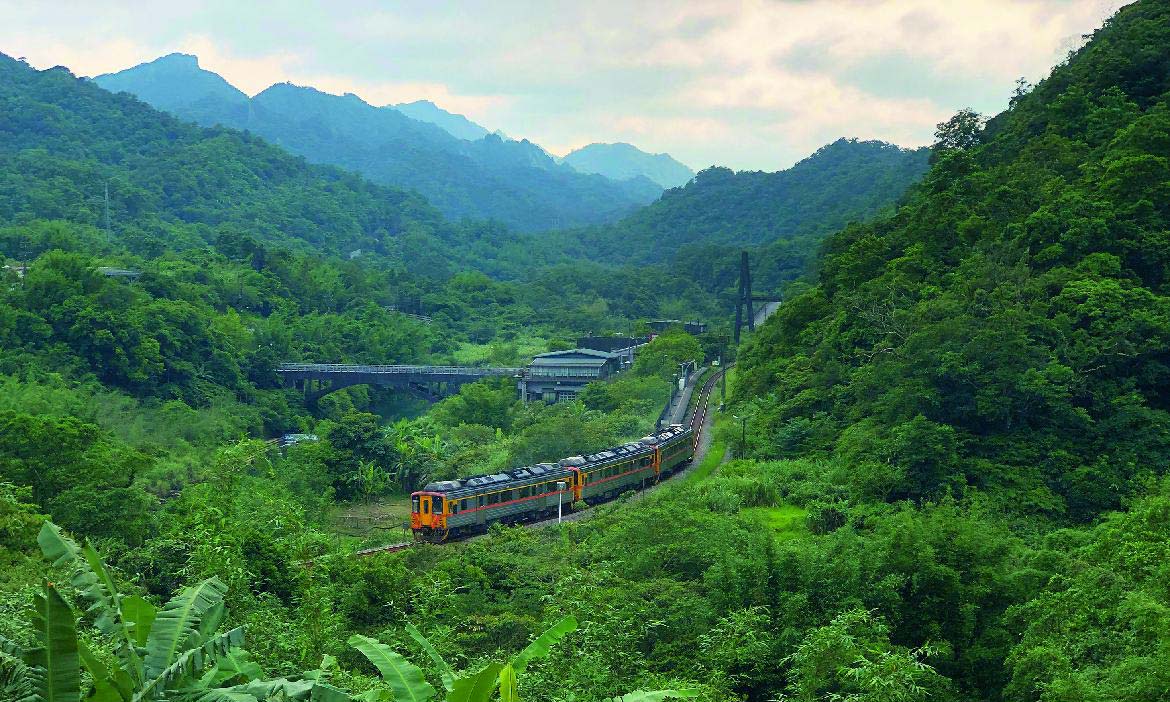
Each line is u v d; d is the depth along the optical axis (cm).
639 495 7112
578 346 17175
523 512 6234
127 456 5931
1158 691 2128
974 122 12975
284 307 18400
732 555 3647
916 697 2597
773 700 2852
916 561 3359
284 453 9794
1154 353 6506
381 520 7488
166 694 1023
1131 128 8475
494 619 3769
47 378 10888
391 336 17975
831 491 6075
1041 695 2459
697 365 14575
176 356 13050
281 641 2772
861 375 7312
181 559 4356
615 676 2831
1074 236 7462
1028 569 3388
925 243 8975
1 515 4206
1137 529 3309
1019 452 5978
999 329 6450
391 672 1153
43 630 951
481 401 11812
